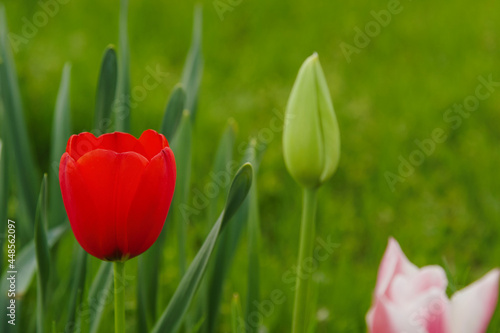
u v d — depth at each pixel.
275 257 1.63
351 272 1.51
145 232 0.86
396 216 1.82
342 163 2.10
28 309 1.26
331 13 3.41
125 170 0.84
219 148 1.05
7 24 2.88
